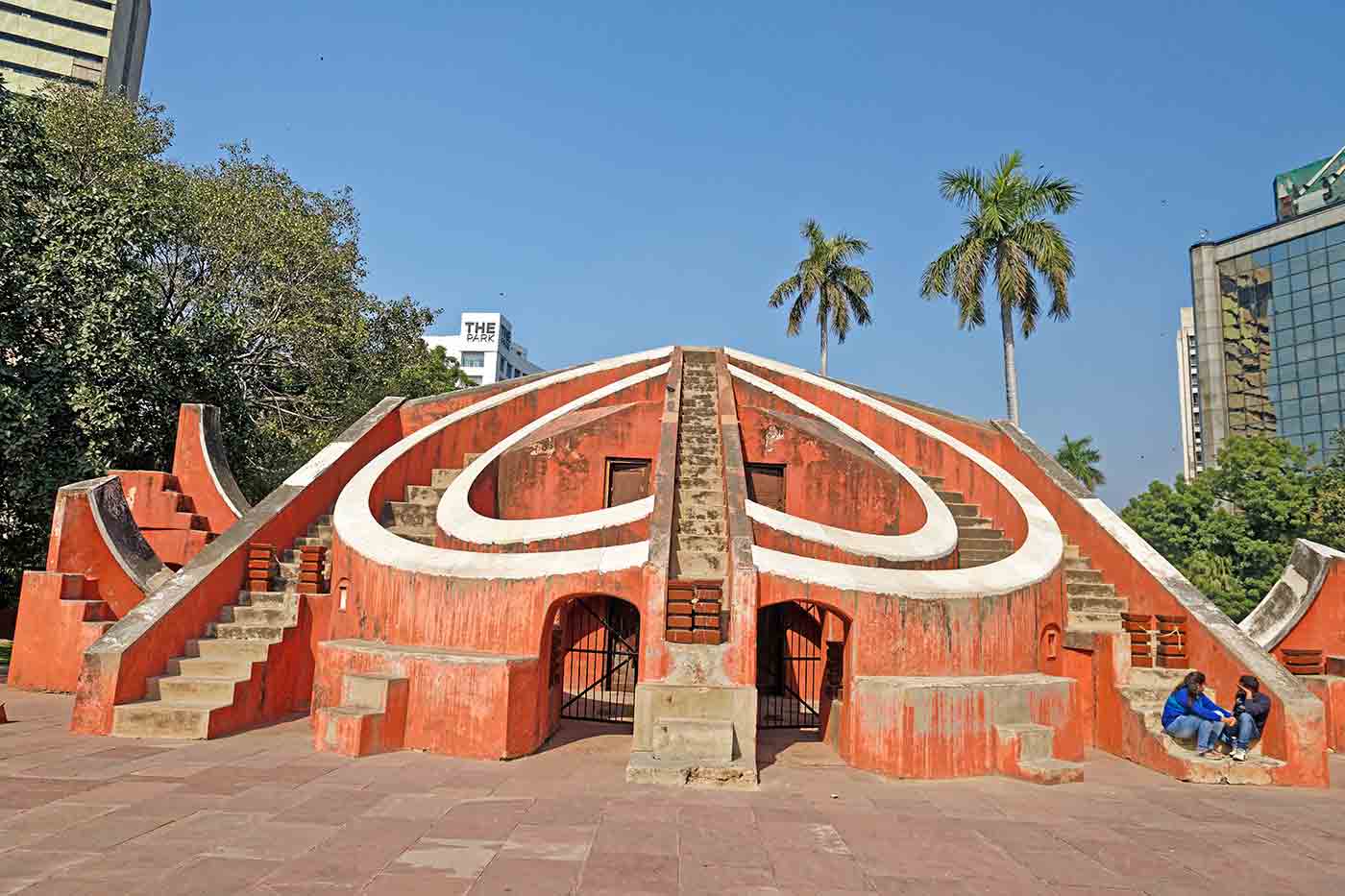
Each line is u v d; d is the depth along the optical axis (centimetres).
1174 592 1070
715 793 671
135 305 1462
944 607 867
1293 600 1203
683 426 1370
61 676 1027
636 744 754
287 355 2098
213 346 1694
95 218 1474
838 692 933
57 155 1609
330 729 770
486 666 786
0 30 5772
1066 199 2431
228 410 1702
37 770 667
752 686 767
